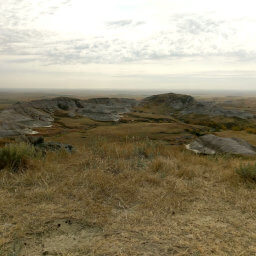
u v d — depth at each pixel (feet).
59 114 226.99
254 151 47.96
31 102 227.20
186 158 26.37
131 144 28.66
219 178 18.60
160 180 17.38
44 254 8.78
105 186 15.39
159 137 128.26
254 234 10.51
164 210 12.78
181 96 318.65
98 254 8.84
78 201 13.48
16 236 9.83
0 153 19.16
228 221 11.73
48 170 18.54
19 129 142.20
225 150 45.93
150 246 9.43
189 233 10.49
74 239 9.87
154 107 306.96
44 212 12.02
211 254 8.98
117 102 312.91
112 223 11.26
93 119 220.23
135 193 14.84
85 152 24.99
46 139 114.21
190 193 15.37
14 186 15.34
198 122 223.92
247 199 14.49
